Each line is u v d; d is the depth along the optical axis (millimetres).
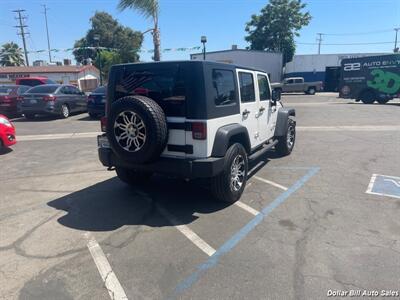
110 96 5133
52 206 5164
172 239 4082
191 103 4438
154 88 4660
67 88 16469
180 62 4480
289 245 3883
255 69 6098
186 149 4559
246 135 5398
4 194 5738
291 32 49031
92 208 5066
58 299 3029
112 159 5059
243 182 5344
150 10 15297
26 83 24391
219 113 4727
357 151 8578
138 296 3055
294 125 8406
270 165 7293
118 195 5602
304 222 4480
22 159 8148
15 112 16281
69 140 10484
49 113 15031
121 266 3516
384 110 18672
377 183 6035
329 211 4816
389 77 22969
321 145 9352
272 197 5398
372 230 4223
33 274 3396
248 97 5766
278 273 3348
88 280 3287
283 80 40156
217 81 4715
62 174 6859
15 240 4098
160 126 4371
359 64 24078
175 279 3287
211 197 5438
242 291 3094
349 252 3709
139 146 4449
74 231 4320
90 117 15836
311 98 31156
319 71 45125
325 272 3350
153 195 5582
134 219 4668
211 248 3854
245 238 4074
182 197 5473
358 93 24453
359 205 5027
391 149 8773
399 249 3760
